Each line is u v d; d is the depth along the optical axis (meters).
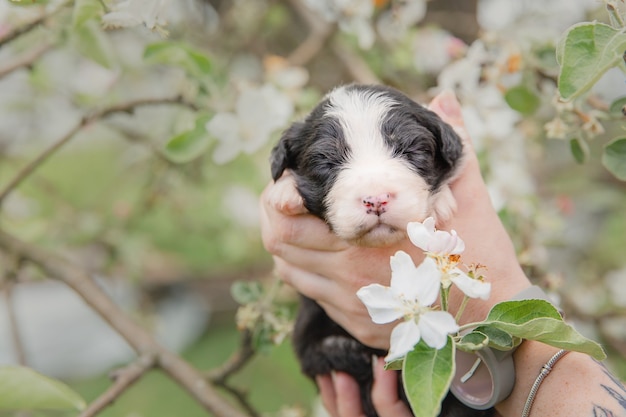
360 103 0.59
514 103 0.70
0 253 0.82
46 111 1.07
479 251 0.57
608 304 0.96
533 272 0.72
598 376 0.50
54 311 1.48
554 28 0.81
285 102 0.72
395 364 0.43
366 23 0.84
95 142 1.62
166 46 0.69
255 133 0.70
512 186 0.77
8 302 0.81
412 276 0.43
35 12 0.69
